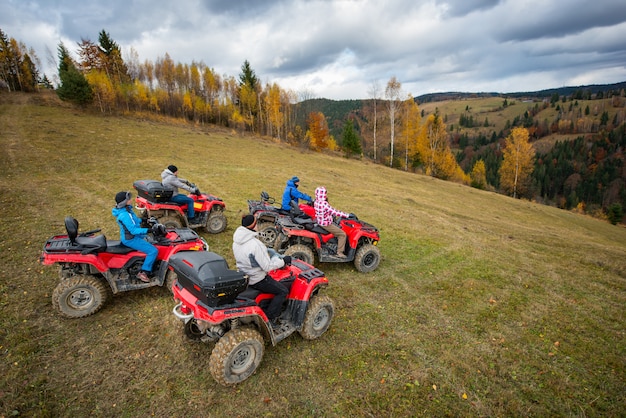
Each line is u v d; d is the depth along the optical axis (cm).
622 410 414
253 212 839
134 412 365
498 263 962
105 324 507
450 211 1905
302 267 523
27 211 1013
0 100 4169
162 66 6044
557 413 405
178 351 461
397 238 1131
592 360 514
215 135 4094
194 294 394
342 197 1822
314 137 5184
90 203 1148
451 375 456
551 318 641
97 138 2530
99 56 5819
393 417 381
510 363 494
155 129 3572
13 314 512
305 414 376
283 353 473
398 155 5588
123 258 546
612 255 1228
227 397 391
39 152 1878
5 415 344
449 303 671
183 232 639
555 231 1947
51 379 399
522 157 5341
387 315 604
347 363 464
